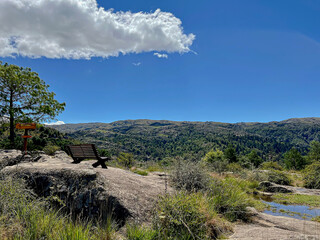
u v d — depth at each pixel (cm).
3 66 2164
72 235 302
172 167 759
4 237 295
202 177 674
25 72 2256
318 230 457
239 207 546
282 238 380
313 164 1341
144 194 493
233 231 436
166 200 432
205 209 452
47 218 347
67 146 687
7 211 349
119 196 441
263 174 1326
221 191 586
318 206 749
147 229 366
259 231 430
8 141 1645
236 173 1313
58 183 469
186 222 381
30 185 480
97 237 337
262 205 727
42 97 2323
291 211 673
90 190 444
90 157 668
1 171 512
